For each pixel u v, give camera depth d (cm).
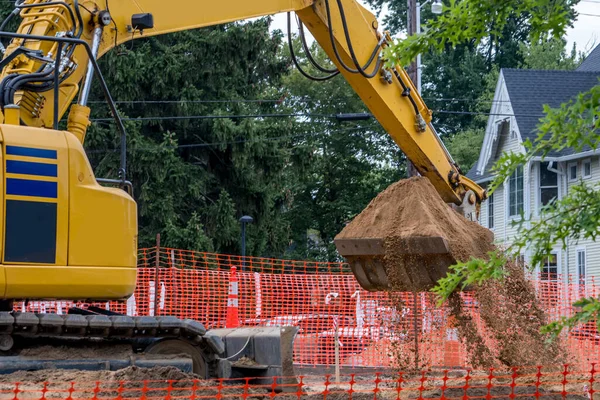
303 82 7612
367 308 2570
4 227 1178
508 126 5541
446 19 1016
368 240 1619
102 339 1362
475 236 1634
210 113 4738
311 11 1702
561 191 5125
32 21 1334
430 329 2078
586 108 886
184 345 1400
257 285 2764
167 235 4400
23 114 1300
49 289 1206
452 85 8181
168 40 4772
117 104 4559
